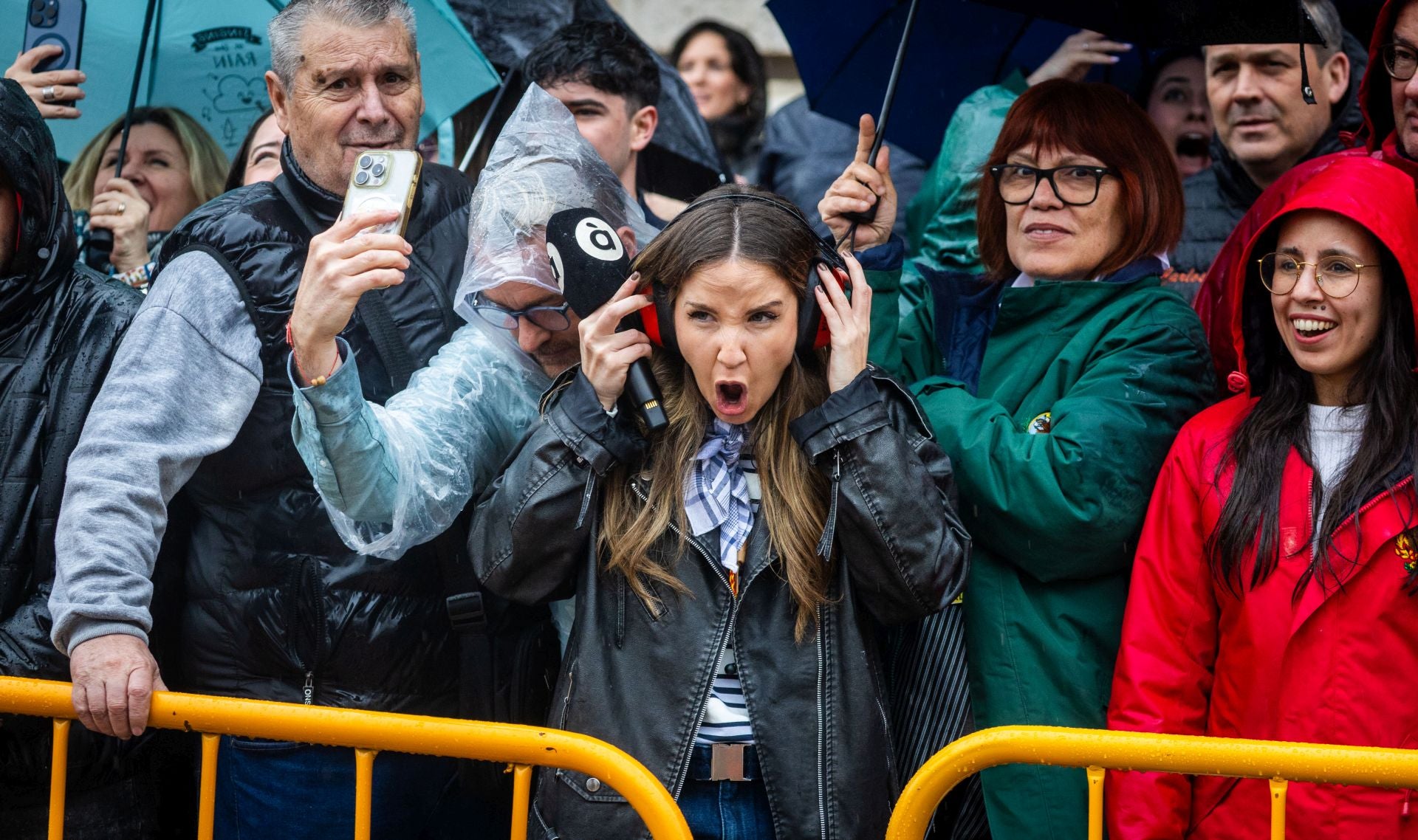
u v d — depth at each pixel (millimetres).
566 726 4043
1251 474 4188
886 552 3986
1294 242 4199
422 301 4711
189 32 6551
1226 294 5004
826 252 4137
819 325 4082
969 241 6480
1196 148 7312
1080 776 4406
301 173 4688
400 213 4051
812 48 6750
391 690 4555
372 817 4574
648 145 7559
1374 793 3939
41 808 4801
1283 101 6238
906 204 8211
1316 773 3553
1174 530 4328
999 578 4605
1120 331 4691
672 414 4141
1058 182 4828
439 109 6586
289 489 4523
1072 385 4691
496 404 4547
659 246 4043
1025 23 6688
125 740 4762
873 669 4109
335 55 4605
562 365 4578
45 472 4664
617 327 4133
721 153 8938
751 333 3955
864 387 4020
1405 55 4734
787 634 4020
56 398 4711
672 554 4059
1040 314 4840
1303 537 4098
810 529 4031
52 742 4664
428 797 4695
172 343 4359
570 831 3945
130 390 4289
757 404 4023
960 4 6594
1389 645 3975
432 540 4512
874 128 5027
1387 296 4145
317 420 4086
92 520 4129
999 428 4574
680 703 3971
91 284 4879
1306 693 4031
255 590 4539
